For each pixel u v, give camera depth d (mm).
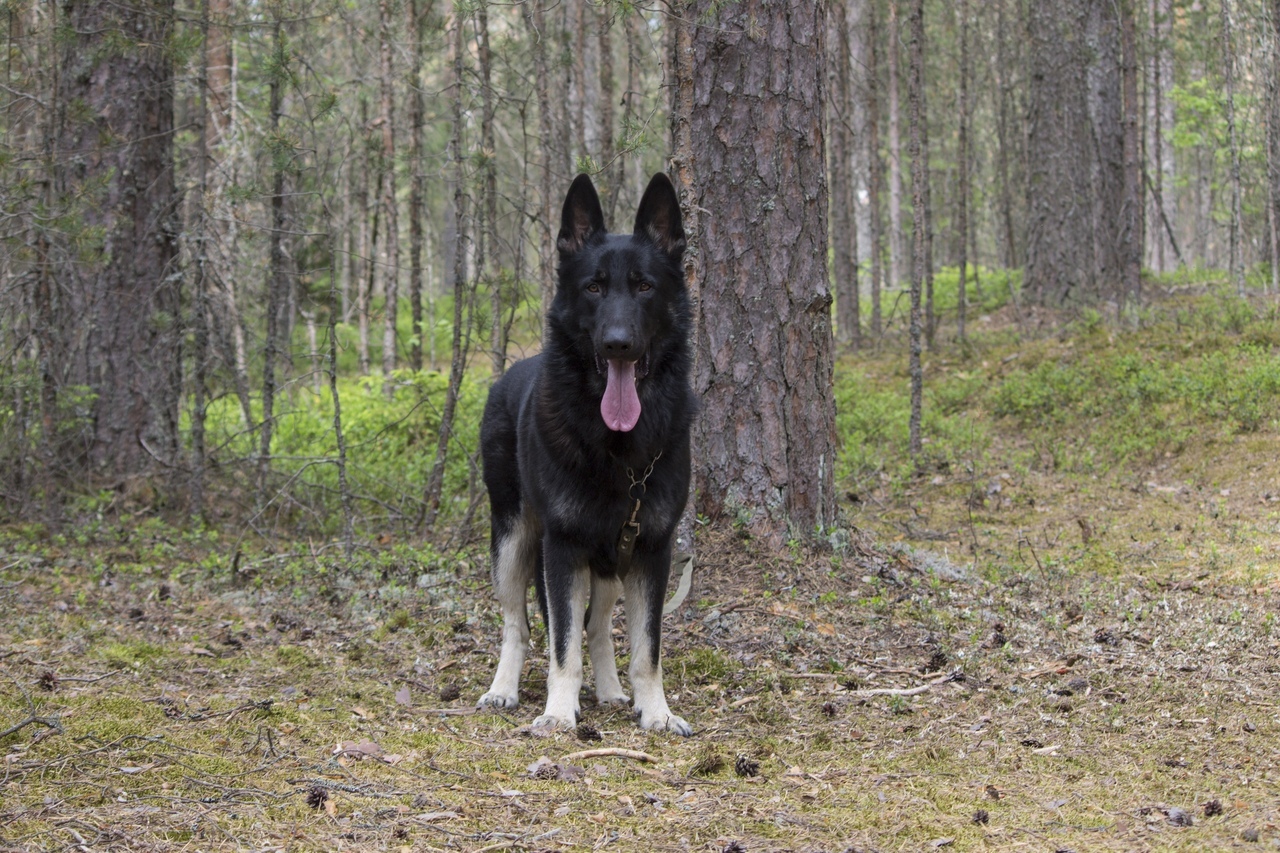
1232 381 10938
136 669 4832
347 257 19500
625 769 3814
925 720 4430
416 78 10461
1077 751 4023
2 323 7961
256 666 5047
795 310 6301
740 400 6301
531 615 6008
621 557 4441
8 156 6762
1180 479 9508
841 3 15828
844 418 11703
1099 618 5883
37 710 4094
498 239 8523
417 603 6207
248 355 9688
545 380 4504
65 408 8062
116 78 8438
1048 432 11211
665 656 5242
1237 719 4285
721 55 6230
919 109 10289
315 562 7000
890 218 27688
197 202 8688
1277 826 3213
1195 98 22422
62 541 7477
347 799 3377
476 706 4668
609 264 4348
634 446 4285
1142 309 14352
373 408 12148
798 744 4145
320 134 11586
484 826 3215
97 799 3270
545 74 10242
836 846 3104
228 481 9008
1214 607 5941
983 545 7961
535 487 4551
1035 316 15617
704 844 3109
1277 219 17109
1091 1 15945
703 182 6316
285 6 8273
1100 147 16297
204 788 3416
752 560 6180
